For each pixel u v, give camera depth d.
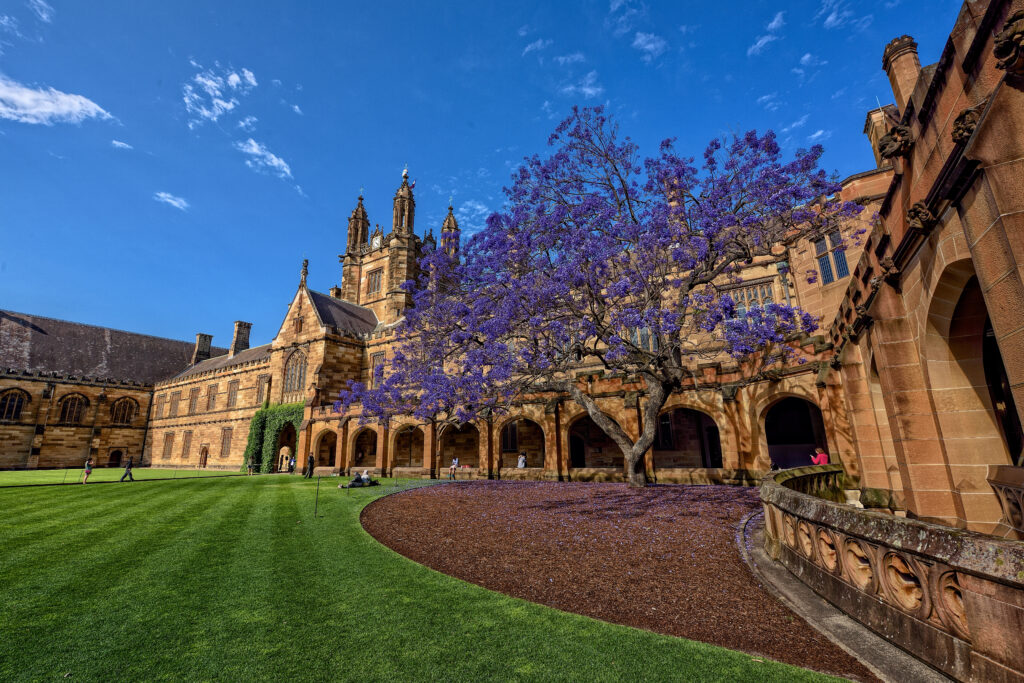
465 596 6.66
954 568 3.26
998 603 2.90
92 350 62.22
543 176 16.20
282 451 43.41
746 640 4.96
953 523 6.77
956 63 4.80
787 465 24.45
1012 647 2.77
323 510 14.47
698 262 15.15
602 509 12.65
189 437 55.78
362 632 5.29
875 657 3.88
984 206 4.26
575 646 4.95
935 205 5.60
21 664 4.47
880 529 4.16
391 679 4.21
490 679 4.20
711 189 14.04
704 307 16.84
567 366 17.56
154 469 53.28
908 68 10.64
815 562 5.64
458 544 10.12
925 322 6.55
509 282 16.34
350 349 43.53
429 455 27.78
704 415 26.03
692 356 22.66
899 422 7.39
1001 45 3.69
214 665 4.46
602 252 14.38
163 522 12.05
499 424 25.28
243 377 50.84
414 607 6.16
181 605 6.08
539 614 5.97
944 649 3.36
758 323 16.06
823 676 3.93
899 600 3.94
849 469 13.79
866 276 9.29
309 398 39.34
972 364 6.36
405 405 24.59
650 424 16.48
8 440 51.03
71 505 15.16
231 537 10.29
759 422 18.12
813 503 5.69
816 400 16.48
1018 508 5.25
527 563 8.66
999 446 6.13
